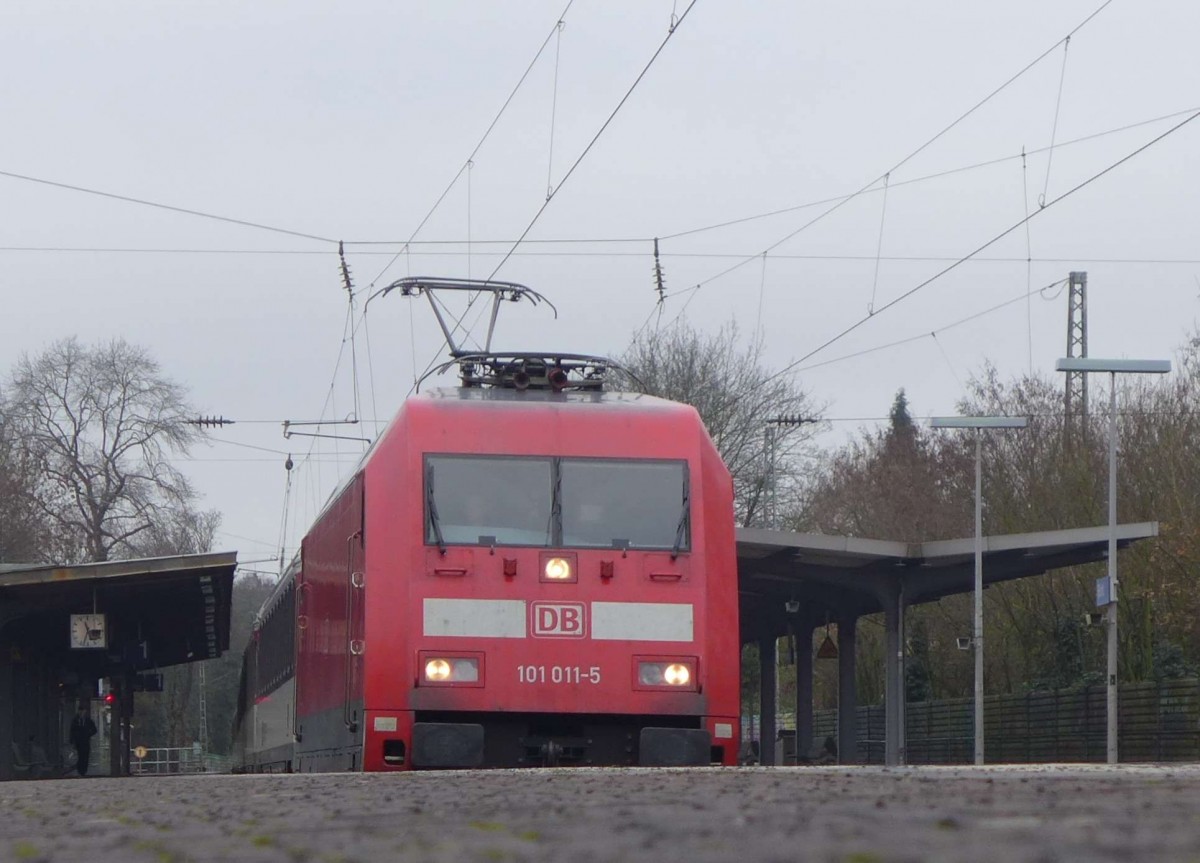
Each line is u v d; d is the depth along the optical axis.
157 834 9.28
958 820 8.47
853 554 48.75
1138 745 63.09
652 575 27.03
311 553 37.72
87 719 79.50
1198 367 69.88
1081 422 77.75
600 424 27.97
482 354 30.38
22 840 9.05
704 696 26.80
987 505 81.06
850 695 58.22
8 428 105.12
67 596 53.66
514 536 26.94
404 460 27.28
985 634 80.56
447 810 10.64
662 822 8.90
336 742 30.70
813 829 8.14
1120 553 68.50
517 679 26.36
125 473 106.88
